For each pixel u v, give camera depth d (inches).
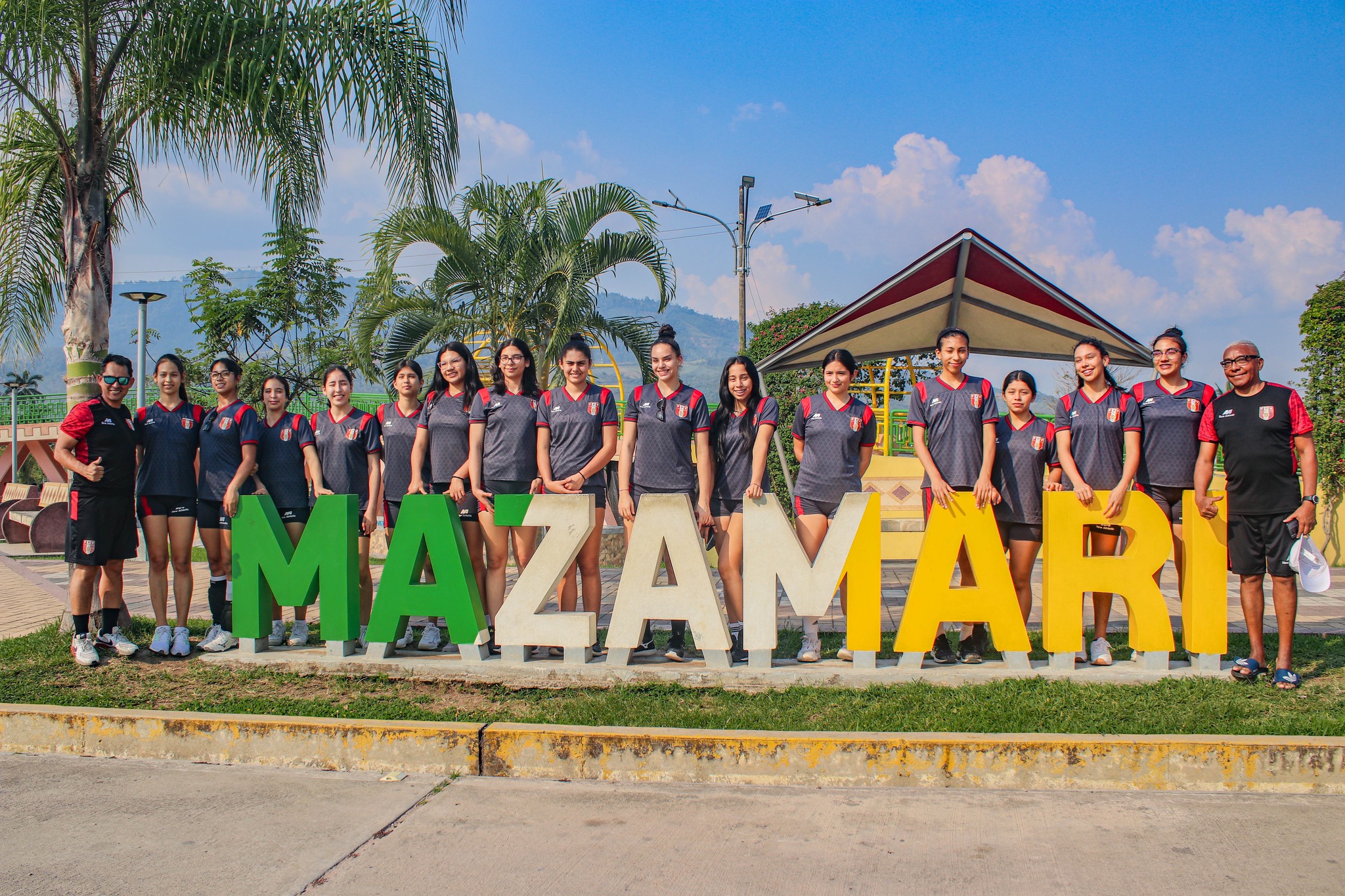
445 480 235.1
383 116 257.9
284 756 173.2
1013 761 155.3
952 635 244.1
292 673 213.0
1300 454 189.5
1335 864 123.3
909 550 378.0
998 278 306.5
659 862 126.6
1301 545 184.4
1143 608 194.7
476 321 490.0
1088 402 208.2
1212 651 194.5
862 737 158.2
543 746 164.7
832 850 129.7
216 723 176.2
